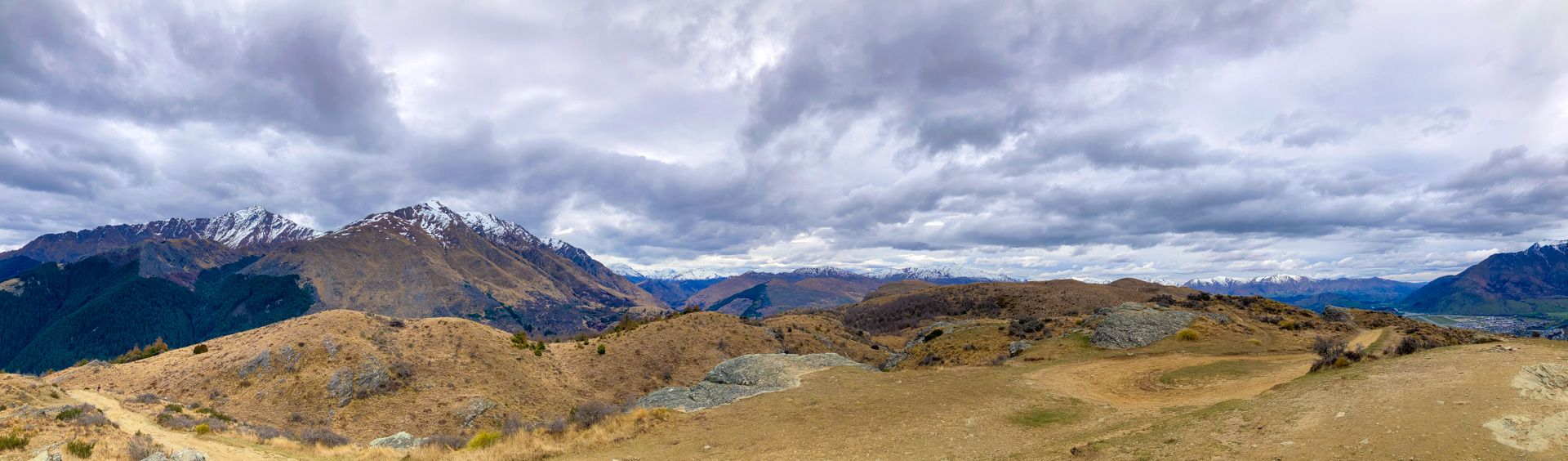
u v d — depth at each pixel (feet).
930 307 464.24
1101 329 164.25
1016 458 61.98
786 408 93.76
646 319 325.83
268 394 184.96
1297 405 60.75
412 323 247.50
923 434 75.20
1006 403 90.02
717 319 301.84
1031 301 399.65
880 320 477.77
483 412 194.49
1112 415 79.30
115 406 139.85
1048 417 80.74
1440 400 52.37
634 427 87.10
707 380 132.87
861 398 97.60
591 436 85.25
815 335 315.78
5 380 121.60
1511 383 53.47
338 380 193.16
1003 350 177.78
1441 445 43.86
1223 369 112.57
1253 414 61.62
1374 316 204.95
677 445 77.25
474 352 230.27
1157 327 163.02
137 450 82.02
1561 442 41.32
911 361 205.26
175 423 127.03
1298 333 175.73
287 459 101.86
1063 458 59.16
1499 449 41.73
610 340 278.67
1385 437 46.83
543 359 251.19
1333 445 47.78
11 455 79.20
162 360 212.23
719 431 82.99
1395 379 62.49
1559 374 53.52
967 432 75.10
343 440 133.69
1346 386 64.18
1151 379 111.86
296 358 200.03
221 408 173.88
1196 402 82.99
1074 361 138.62
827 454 69.36
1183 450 54.08
